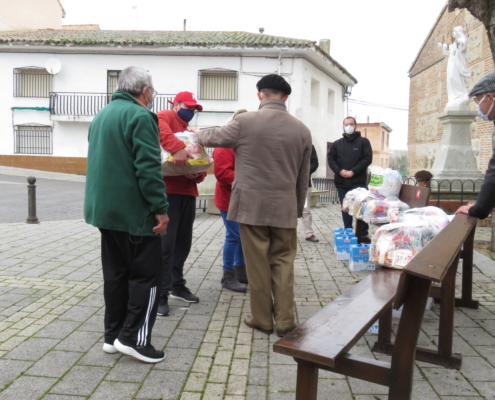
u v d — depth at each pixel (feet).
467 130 32.58
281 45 74.23
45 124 80.12
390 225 12.01
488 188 10.55
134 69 10.87
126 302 11.01
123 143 10.22
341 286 17.03
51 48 77.66
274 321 13.33
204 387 9.57
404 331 7.00
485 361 10.90
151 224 10.44
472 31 46.50
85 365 10.38
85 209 10.64
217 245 24.11
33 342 11.51
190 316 13.66
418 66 64.34
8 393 9.12
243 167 12.44
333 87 94.63
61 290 15.74
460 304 14.56
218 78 78.64
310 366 6.84
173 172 13.23
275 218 12.23
